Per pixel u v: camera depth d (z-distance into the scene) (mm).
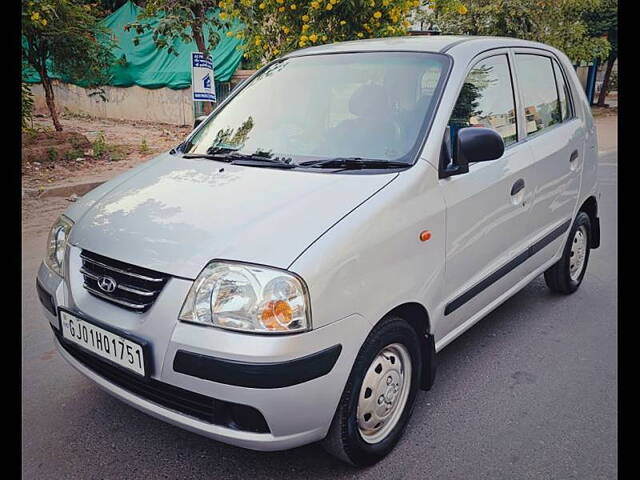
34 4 9156
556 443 2871
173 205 2672
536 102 3973
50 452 2777
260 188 2713
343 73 3457
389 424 2758
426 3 7520
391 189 2635
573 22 15031
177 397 2309
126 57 15742
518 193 3520
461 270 3059
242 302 2184
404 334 2676
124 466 2688
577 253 4672
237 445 2258
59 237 2896
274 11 7168
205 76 7656
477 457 2764
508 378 3465
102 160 9789
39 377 3445
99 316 2477
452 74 3164
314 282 2215
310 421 2283
